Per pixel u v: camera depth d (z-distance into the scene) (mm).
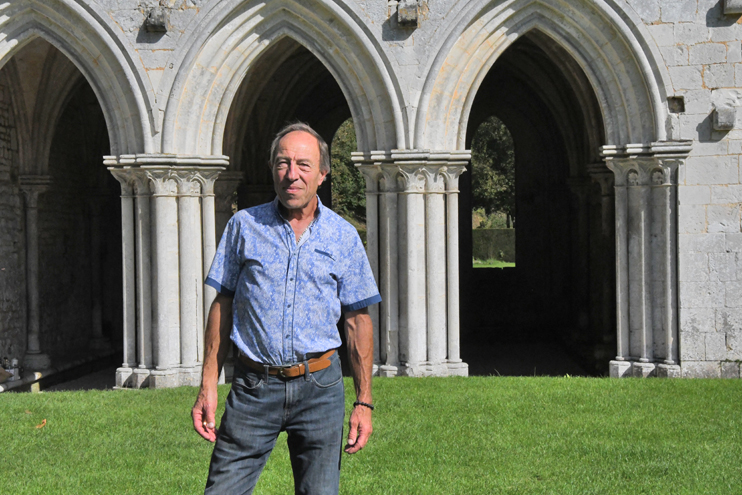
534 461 6184
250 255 3498
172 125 9906
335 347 3564
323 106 17531
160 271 9992
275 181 3475
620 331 10172
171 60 9883
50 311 13477
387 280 10148
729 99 9789
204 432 3486
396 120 9883
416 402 8203
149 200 10125
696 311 9930
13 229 12312
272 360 3436
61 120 13906
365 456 6340
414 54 9883
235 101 12977
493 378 9648
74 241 14453
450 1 9859
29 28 10016
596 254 13625
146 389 9547
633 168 10016
